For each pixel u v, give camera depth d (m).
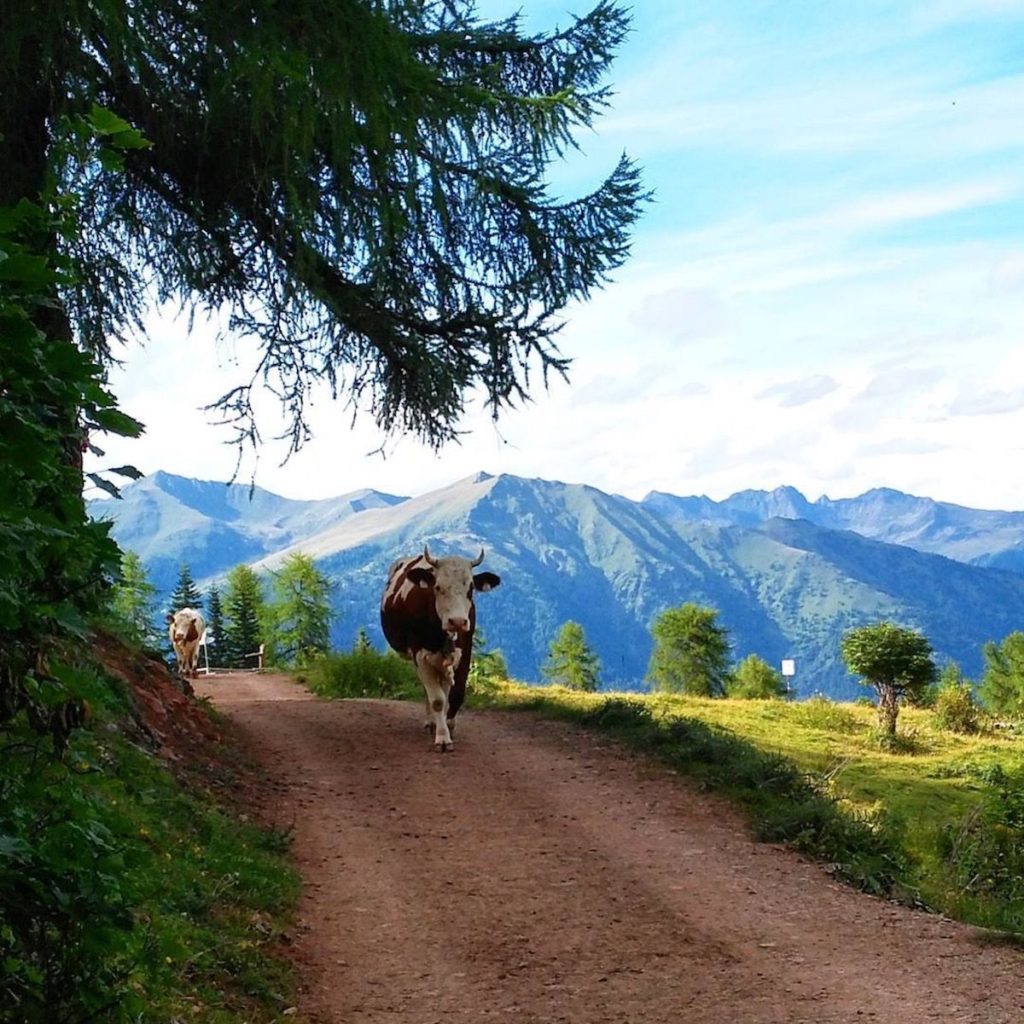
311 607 67.81
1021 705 48.28
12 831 2.94
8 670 2.94
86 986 3.17
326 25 9.26
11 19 8.95
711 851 9.53
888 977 6.54
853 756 20.41
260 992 6.05
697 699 26.45
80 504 2.96
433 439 13.96
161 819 8.11
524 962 6.92
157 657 14.01
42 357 2.82
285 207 11.84
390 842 9.86
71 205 3.17
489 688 21.88
